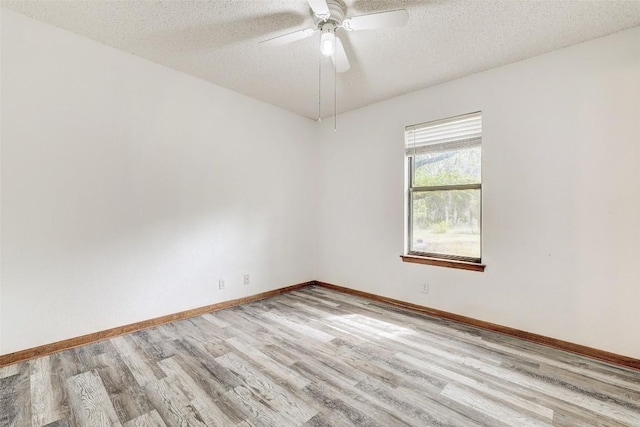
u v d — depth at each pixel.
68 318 2.36
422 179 3.39
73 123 2.37
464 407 1.71
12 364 2.11
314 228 4.45
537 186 2.56
